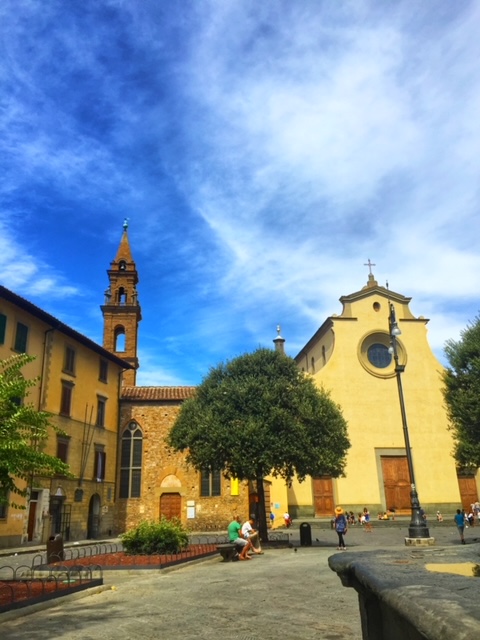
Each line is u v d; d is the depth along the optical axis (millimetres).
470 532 29625
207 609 9031
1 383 10625
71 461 30766
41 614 9109
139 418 37281
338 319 41406
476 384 24922
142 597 10625
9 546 25000
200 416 24844
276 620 7914
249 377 25453
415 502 20188
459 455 25078
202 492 35625
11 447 9562
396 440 38688
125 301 48531
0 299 26406
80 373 32875
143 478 35875
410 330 41625
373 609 2975
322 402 25734
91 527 32750
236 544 18047
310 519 35562
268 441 23094
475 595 1938
